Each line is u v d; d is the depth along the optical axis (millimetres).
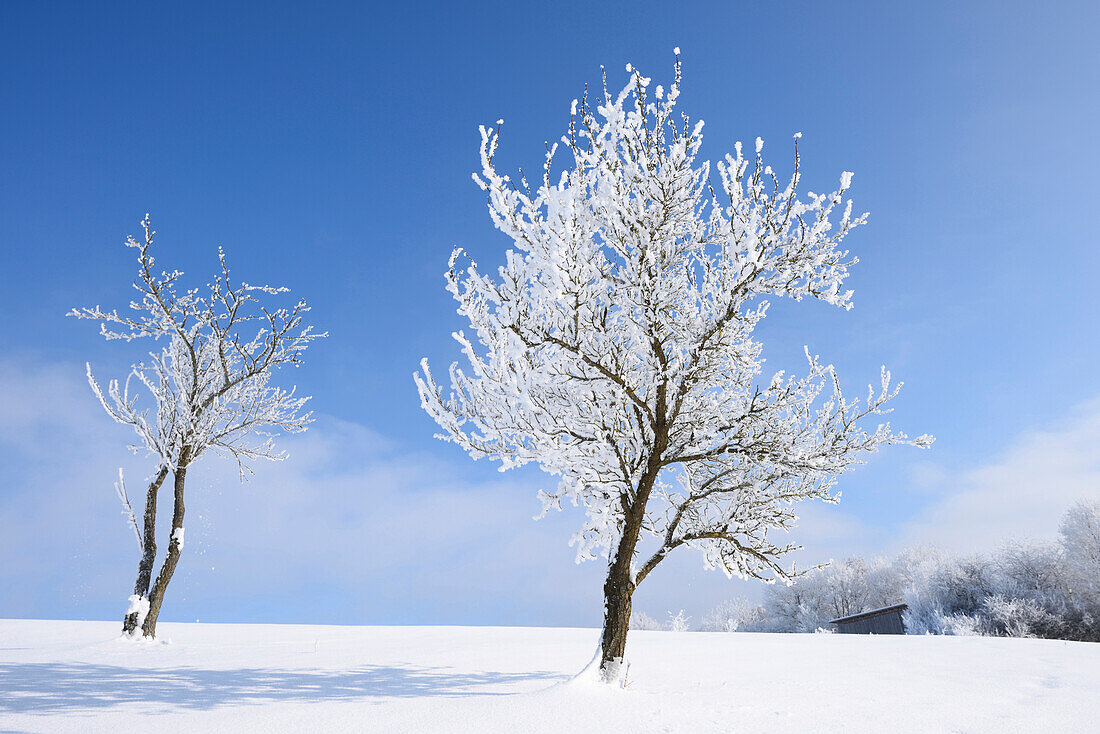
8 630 17750
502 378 8711
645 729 6668
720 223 9297
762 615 64688
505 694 8375
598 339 9055
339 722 6652
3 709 7145
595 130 8602
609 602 8984
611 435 9086
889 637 19312
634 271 8750
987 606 35844
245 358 17281
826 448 9367
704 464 9922
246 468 17719
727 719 7266
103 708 7238
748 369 9805
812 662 12906
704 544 9734
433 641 16938
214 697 8008
